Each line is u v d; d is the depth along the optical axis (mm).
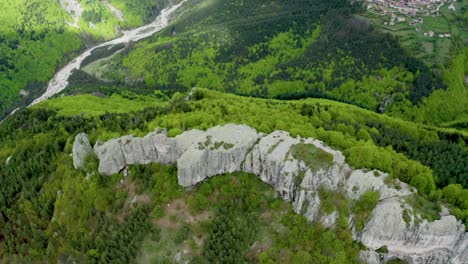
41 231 138250
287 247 112062
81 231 129375
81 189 134250
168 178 129625
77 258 125375
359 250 107562
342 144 123875
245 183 124562
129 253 118312
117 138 135250
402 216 103000
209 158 125000
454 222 102188
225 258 112188
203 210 122688
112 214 128125
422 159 128875
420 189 109500
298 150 118250
